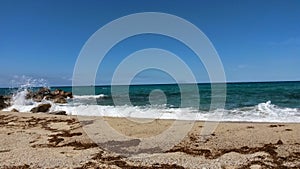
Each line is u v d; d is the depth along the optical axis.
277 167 10.39
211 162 11.12
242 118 22.16
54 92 46.88
